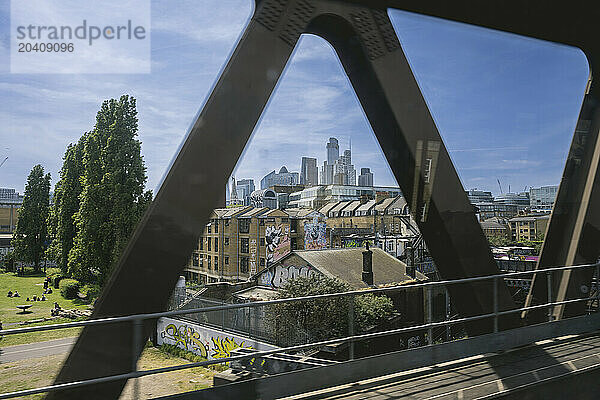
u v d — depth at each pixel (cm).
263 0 302
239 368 299
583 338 486
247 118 294
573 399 383
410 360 373
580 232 529
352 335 344
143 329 254
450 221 403
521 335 456
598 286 547
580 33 480
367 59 350
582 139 512
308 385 319
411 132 369
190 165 271
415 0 364
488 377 363
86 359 239
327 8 326
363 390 327
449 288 421
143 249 250
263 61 300
